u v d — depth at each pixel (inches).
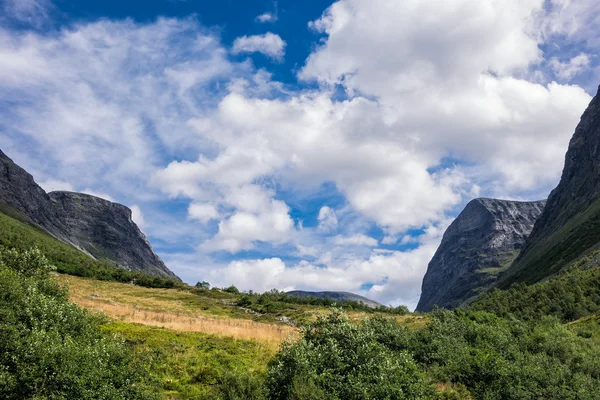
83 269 4313.5
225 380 878.4
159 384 904.9
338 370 859.4
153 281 4645.7
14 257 1248.2
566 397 1146.0
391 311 3464.6
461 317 1742.1
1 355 680.4
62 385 674.2
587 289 3385.8
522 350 1483.8
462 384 1177.4
